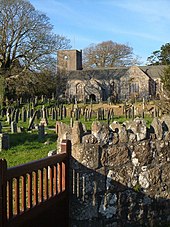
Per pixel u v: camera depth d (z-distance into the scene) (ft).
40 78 151.74
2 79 137.28
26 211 15.75
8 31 144.66
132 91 215.10
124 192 21.09
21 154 38.75
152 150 22.25
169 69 80.79
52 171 18.16
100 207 20.26
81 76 220.43
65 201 19.42
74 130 19.93
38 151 40.19
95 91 213.66
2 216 13.97
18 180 15.23
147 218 21.99
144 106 121.08
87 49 247.70
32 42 144.77
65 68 211.61
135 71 214.69
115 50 240.73
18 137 51.21
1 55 148.77
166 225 22.49
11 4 141.08
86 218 19.89
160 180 22.56
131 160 21.39
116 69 221.87
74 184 19.84
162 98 75.36
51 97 179.73
